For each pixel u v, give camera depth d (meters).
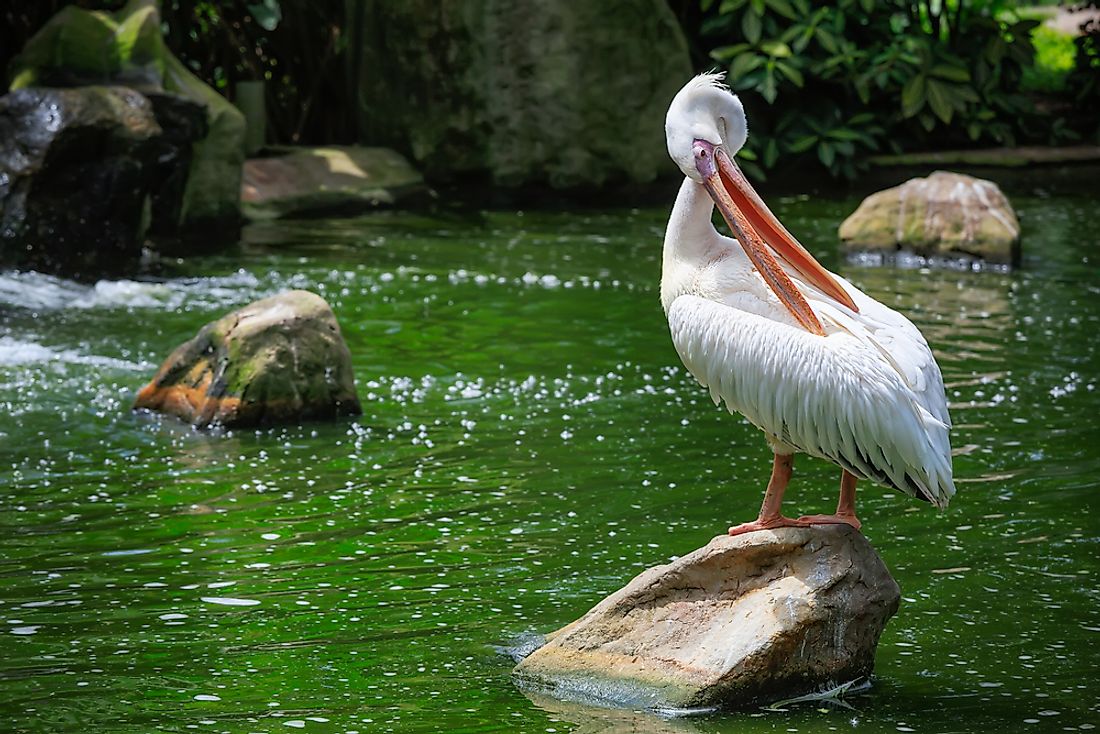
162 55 17.38
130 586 7.75
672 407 11.18
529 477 9.57
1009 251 16.67
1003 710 6.30
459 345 13.01
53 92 15.88
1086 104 25.55
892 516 8.88
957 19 23.95
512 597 7.61
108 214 16.14
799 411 6.38
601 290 15.23
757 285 6.73
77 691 6.47
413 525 8.70
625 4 21.08
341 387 10.94
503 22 20.94
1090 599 7.57
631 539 8.46
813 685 6.47
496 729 6.12
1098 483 9.36
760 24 22.20
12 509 8.91
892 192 17.42
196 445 10.26
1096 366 12.24
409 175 21.02
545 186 21.39
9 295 14.44
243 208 18.89
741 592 6.60
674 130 6.96
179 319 13.77
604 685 6.47
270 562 8.11
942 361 12.43
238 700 6.40
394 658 6.86
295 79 22.92
